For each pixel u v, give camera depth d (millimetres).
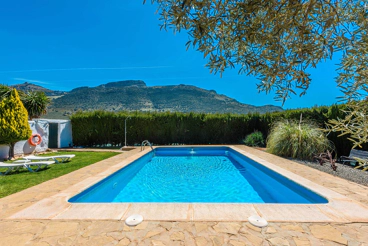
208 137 12883
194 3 1487
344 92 1619
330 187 3822
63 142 11703
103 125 12297
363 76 1494
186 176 6449
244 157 7941
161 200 4480
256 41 1571
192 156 10195
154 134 12711
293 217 2619
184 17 1589
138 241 2119
